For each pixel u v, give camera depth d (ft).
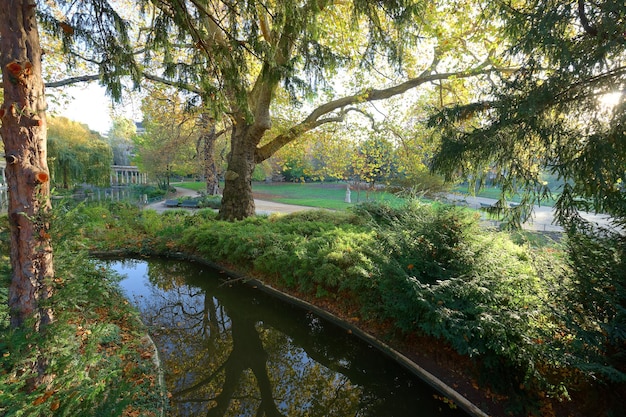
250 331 16.38
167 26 9.98
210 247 25.18
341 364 13.88
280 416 10.78
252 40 10.29
